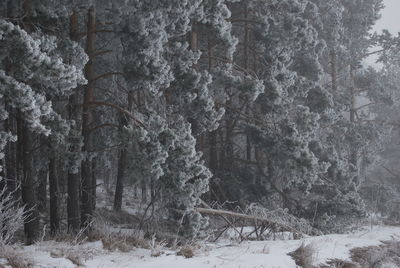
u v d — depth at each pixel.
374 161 28.78
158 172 12.76
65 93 13.08
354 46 29.19
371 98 31.22
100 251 9.98
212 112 16.55
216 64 20.48
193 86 15.88
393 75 30.27
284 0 20.75
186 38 18.92
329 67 29.00
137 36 13.41
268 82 19.58
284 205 21.53
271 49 21.02
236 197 21.17
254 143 20.72
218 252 10.91
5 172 14.72
